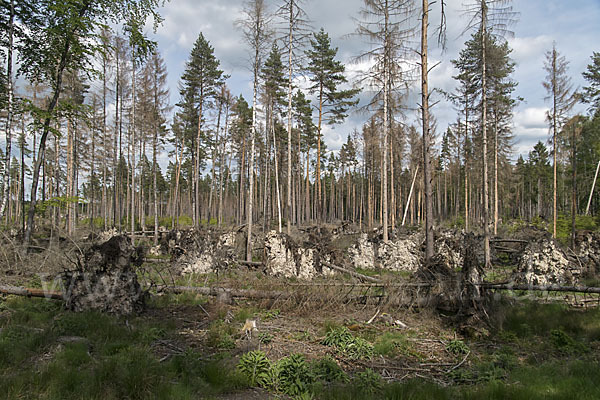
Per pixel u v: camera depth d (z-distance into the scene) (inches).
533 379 202.2
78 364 203.9
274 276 503.5
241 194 1357.0
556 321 314.5
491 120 913.5
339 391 181.0
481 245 686.5
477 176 1395.2
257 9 627.2
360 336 282.0
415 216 1996.8
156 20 569.6
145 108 1029.2
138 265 349.1
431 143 993.5
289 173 741.9
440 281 347.6
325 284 371.9
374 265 648.4
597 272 532.4
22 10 507.8
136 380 177.2
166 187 2561.5
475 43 713.6
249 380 194.4
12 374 182.7
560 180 1515.7
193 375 194.7
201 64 1129.4
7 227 592.1
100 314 294.7
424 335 295.3
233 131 1423.5
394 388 183.8
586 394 179.8
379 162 1254.3
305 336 277.4
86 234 654.5
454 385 202.2
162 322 296.5
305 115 1240.2
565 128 866.1
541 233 728.3
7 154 559.2
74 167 1130.0
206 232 641.6
